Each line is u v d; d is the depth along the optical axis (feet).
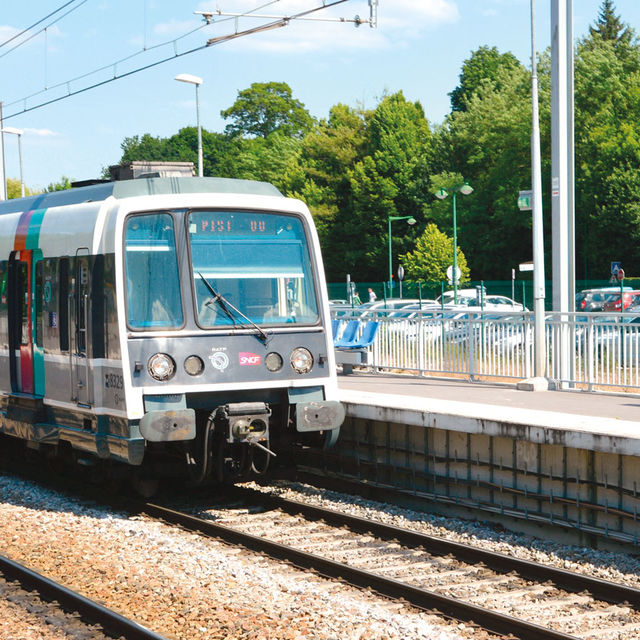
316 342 48.14
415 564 38.58
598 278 254.47
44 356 51.78
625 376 58.13
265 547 40.27
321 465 60.29
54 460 55.62
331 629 29.19
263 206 47.80
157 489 53.62
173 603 32.17
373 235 331.57
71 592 32.27
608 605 32.96
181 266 45.52
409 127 335.67
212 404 45.93
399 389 63.57
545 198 270.05
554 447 45.55
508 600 33.71
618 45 294.25
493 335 66.74
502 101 300.40
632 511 42.04
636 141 248.32
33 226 53.42
